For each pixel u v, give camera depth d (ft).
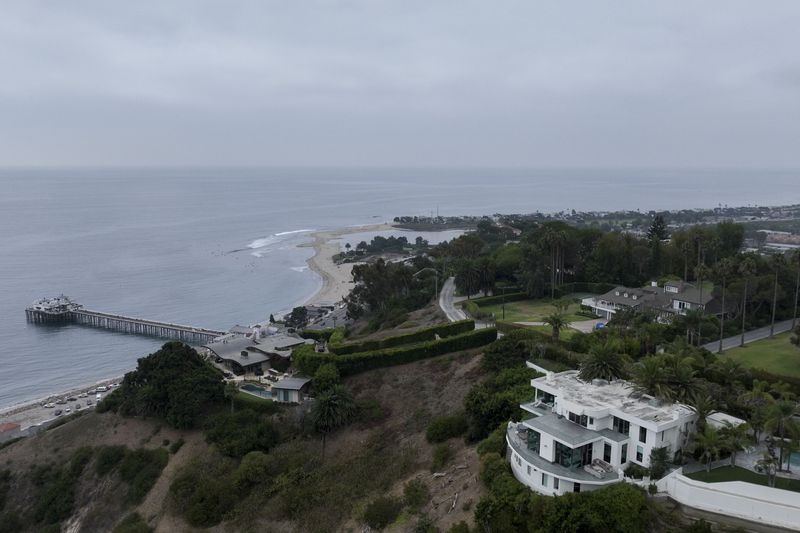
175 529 268.82
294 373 375.45
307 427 314.76
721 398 228.63
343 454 301.02
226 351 410.93
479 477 226.99
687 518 183.21
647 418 204.44
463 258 592.19
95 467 314.35
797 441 188.96
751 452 208.33
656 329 309.63
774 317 384.27
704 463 202.18
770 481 185.37
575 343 318.65
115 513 290.35
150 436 325.01
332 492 268.82
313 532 249.55
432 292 554.87
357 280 593.83
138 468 306.96
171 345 354.33
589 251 573.74
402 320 488.44
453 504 223.10
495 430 252.83
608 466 202.90
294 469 287.89
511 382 285.84
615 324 333.01
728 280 399.65
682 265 530.68
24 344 604.49
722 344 342.23
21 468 326.24
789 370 287.07
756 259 443.32
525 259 513.45
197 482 287.07
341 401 316.81
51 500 304.50
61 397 460.14
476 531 200.44
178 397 323.37
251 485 282.77
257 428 315.58
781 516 175.94
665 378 224.74
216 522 268.00
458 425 280.72
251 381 375.25
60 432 343.87
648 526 179.63
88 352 584.81
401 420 316.19
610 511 179.11
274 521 261.65
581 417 213.25
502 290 516.73
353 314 577.02
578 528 179.83
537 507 186.80
